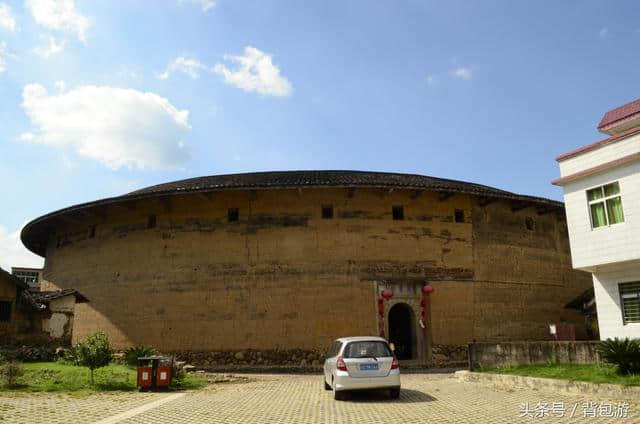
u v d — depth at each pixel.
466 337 20.50
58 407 9.62
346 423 8.04
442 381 14.36
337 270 19.97
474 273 21.42
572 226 15.20
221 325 19.72
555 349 13.86
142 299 21.02
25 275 43.72
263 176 24.12
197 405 10.12
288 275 19.91
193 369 17.27
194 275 20.53
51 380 13.17
